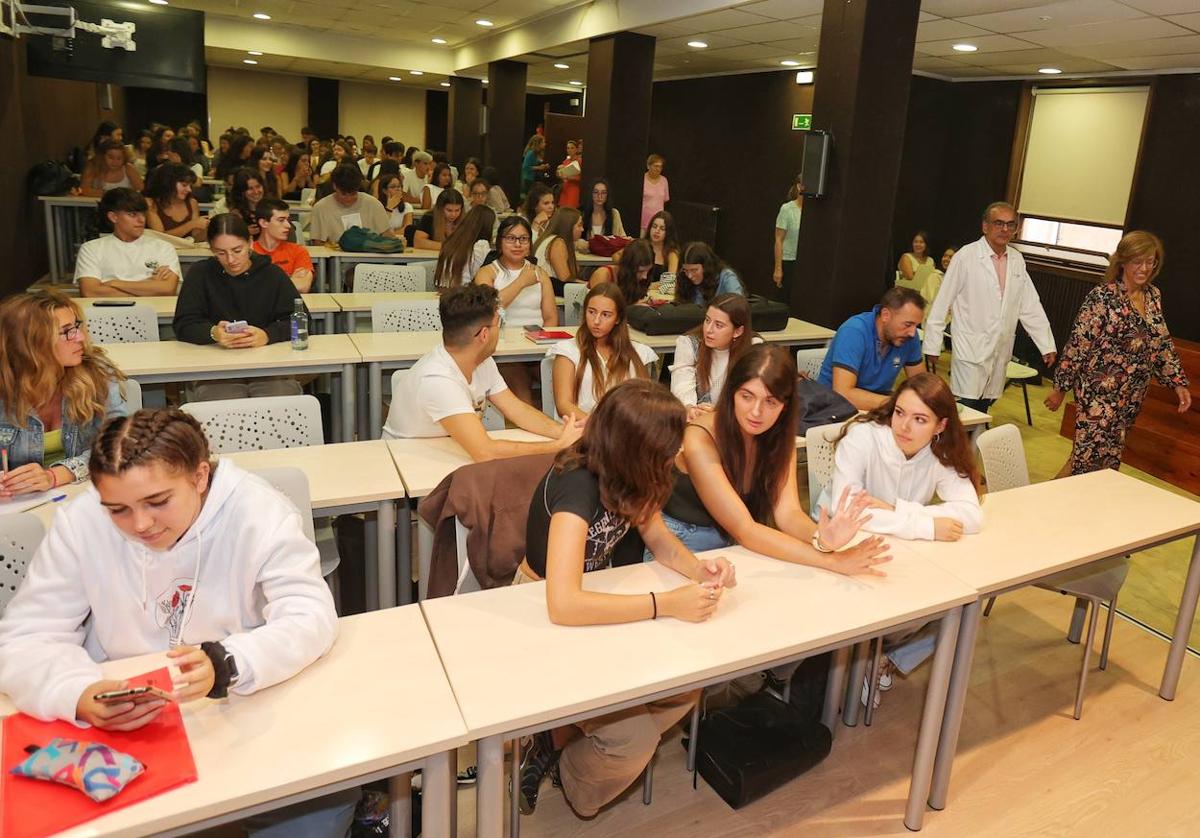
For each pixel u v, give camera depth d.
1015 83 8.55
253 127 17.75
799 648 1.83
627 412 1.75
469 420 2.73
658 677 1.65
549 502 1.90
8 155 6.42
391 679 1.60
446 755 1.49
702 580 2.00
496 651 1.71
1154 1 4.74
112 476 1.37
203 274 3.82
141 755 1.35
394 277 5.59
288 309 3.96
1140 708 2.89
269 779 1.33
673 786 2.41
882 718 2.79
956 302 4.54
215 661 1.39
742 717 2.50
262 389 3.84
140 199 4.58
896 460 2.57
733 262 11.06
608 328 3.32
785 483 2.38
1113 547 2.45
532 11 9.61
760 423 2.21
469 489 2.20
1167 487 5.24
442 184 9.17
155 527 1.46
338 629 1.74
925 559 2.29
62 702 1.38
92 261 4.50
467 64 12.88
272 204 4.84
